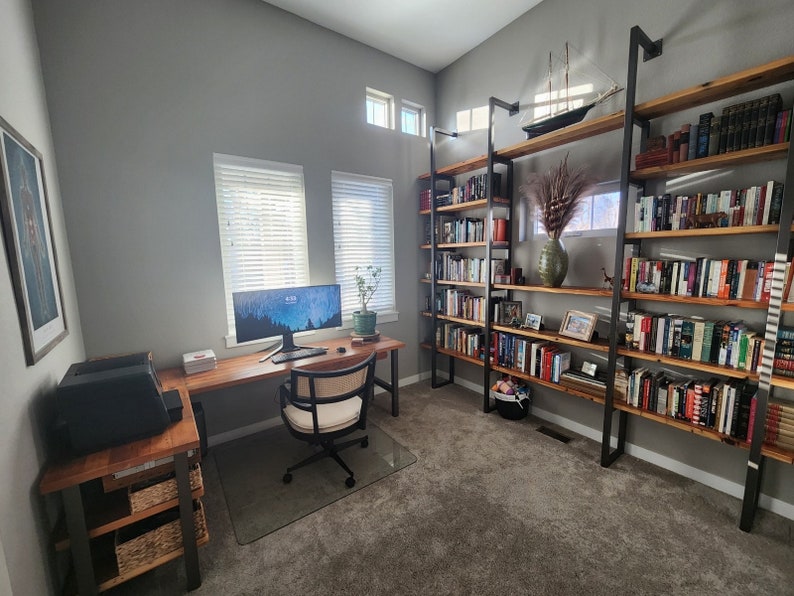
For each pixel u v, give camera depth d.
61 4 1.94
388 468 2.26
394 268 3.59
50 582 1.28
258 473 2.26
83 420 1.33
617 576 1.48
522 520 1.80
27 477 1.17
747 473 1.68
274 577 1.51
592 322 2.39
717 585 1.44
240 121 2.57
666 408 2.03
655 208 2.01
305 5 2.67
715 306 1.97
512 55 2.94
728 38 1.84
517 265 3.07
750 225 1.68
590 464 2.29
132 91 2.17
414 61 3.47
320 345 2.96
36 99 1.73
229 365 2.46
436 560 1.58
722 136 1.74
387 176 3.43
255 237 2.74
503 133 3.08
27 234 1.33
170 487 1.44
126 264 2.23
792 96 1.66
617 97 2.31
